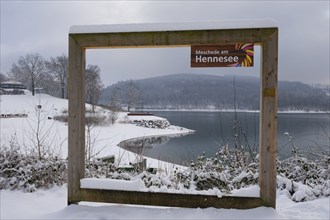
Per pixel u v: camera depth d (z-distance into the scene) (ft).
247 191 10.55
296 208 11.23
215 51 10.85
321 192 13.01
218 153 18.15
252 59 10.68
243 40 10.45
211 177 14.19
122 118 119.75
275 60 10.23
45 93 220.43
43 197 13.25
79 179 11.42
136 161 20.77
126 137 79.56
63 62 218.18
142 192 11.02
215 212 10.30
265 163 10.32
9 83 212.02
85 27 11.28
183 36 10.76
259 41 10.39
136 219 10.09
